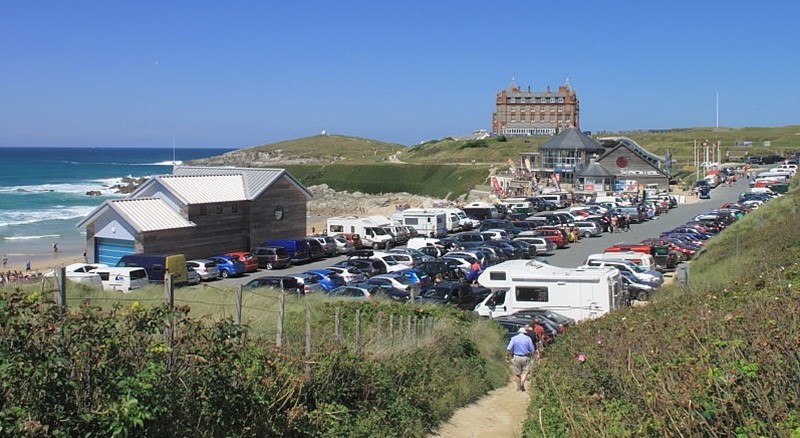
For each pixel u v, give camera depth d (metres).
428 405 16.02
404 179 145.62
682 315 14.86
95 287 32.31
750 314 10.80
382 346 17.62
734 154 161.50
